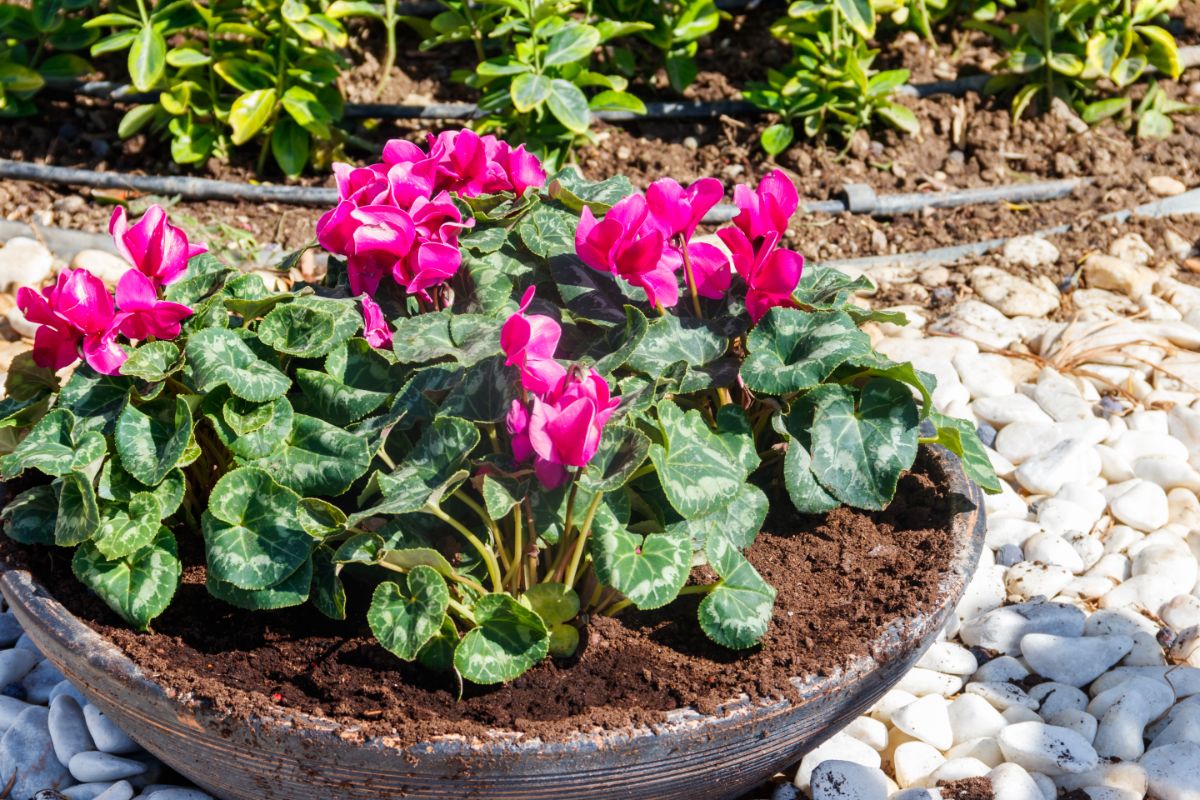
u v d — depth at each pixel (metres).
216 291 1.33
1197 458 1.70
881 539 1.35
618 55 2.13
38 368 1.33
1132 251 1.97
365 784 1.17
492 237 1.35
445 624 1.21
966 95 2.22
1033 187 2.07
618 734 1.16
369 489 1.26
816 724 1.22
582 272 1.36
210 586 1.25
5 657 1.43
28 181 2.02
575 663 1.24
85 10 2.12
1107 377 1.79
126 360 1.26
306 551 1.24
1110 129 2.21
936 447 1.40
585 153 2.09
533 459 1.21
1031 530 1.59
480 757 1.15
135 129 2.02
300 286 1.43
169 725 1.19
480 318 1.30
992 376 1.76
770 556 1.34
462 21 2.04
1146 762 1.35
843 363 1.31
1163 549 1.56
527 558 1.25
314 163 2.05
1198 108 2.24
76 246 1.93
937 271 1.95
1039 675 1.45
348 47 2.20
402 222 1.27
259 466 1.26
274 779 1.18
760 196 1.28
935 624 1.26
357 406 1.29
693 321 1.33
